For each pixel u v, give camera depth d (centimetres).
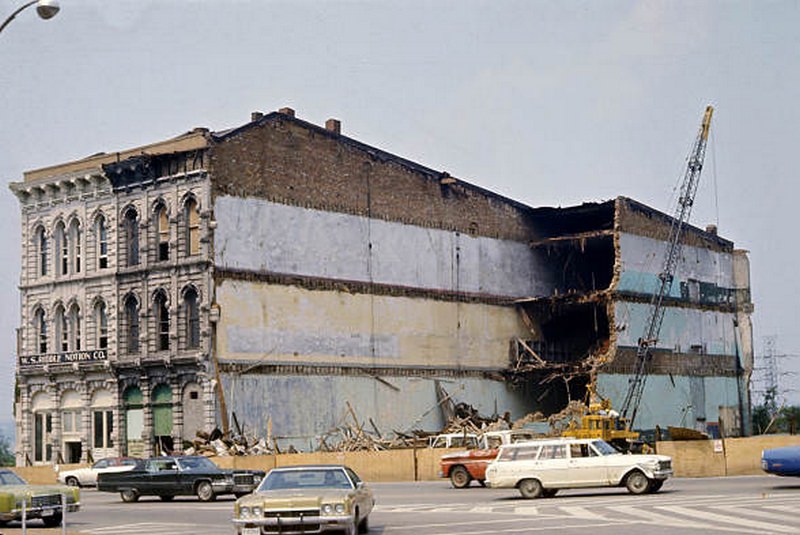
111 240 6253
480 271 7550
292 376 6106
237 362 5834
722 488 3431
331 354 6353
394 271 6844
